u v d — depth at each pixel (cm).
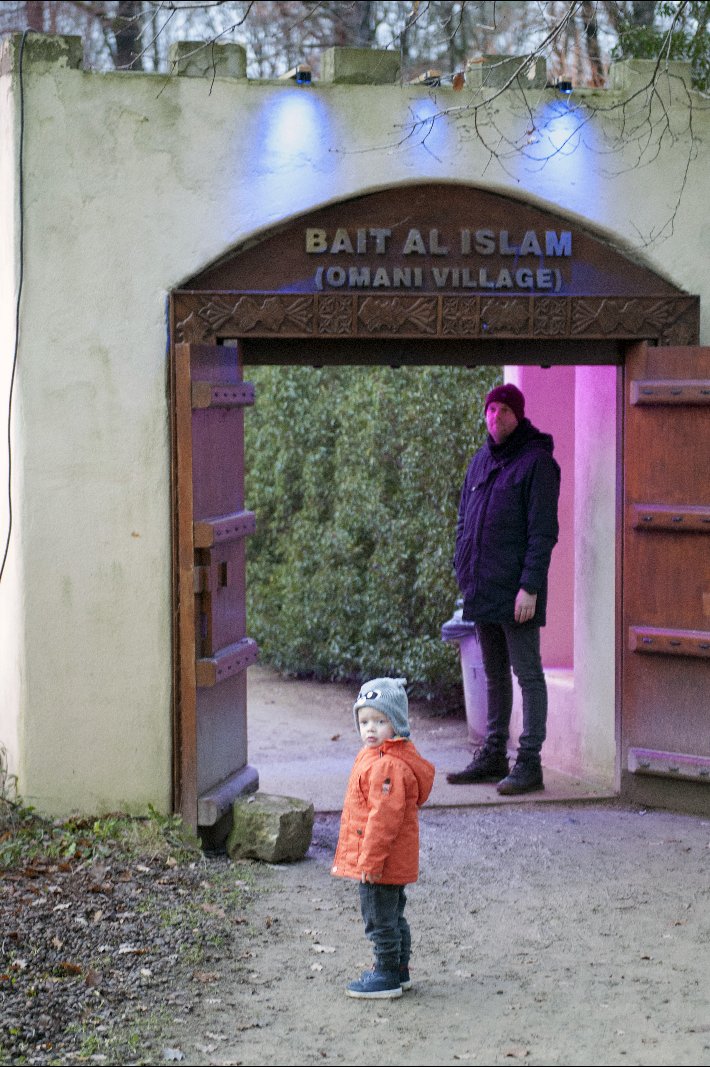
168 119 671
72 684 675
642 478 734
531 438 786
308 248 687
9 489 679
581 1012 471
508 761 826
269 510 1384
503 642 813
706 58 950
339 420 1248
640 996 486
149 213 672
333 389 1273
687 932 556
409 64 1495
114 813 675
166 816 674
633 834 698
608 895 604
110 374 672
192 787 660
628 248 720
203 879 611
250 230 679
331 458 1270
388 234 694
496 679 815
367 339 715
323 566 1248
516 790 778
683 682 732
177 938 534
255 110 677
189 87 671
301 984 496
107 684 677
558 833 700
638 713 746
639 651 740
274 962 517
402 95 691
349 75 685
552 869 641
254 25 1445
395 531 1159
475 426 1096
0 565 705
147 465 675
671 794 745
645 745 746
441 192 699
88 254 668
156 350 674
